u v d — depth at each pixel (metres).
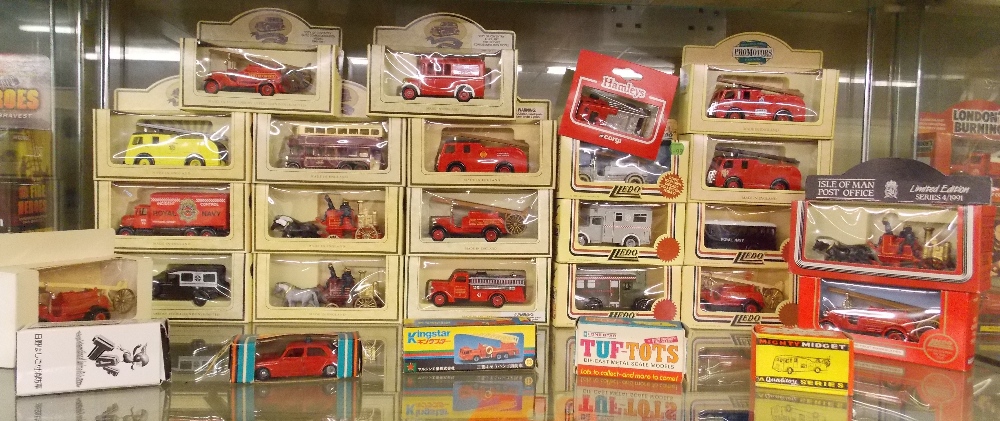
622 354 1.14
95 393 1.02
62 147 1.54
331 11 1.68
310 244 1.44
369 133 1.48
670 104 1.46
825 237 1.35
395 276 1.45
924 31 1.58
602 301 1.49
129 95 1.51
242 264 1.44
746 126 1.48
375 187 1.47
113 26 1.63
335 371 1.11
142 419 0.93
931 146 1.54
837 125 1.73
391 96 1.45
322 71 1.44
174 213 1.44
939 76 1.53
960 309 1.19
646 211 1.52
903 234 1.26
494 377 1.14
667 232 1.48
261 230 1.44
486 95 1.50
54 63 1.53
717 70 1.50
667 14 1.73
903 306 1.25
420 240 1.45
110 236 1.29
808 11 1.71
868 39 1.71
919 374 1.18
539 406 1.02
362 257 1.50
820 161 1.50
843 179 1.31
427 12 1.69
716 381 1.14
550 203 1.47
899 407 1.03
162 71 1.67
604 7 1.72
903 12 1.65
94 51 1.61
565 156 1.46
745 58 1.61
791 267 1.36
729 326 1.48
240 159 1.43
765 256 1.48
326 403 1.01
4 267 1.10
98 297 1.21
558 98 1.74
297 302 1.46
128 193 1.49
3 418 0.92
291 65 1.49
